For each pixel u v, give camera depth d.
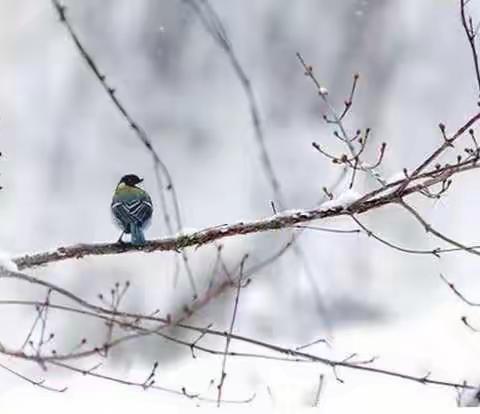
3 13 25.42
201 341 11.57
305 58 25.78
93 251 6.34
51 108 25.03
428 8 25.41
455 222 18.20
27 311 14.27
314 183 21.89
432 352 10.80
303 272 14.44
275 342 12.54
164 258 15.69
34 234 23.05
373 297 14.59
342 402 7.34
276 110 24.67
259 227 6.16
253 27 26.03
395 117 24.50
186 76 25.72
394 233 17.53
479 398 6.56
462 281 15.70
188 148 24.61
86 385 7.83
